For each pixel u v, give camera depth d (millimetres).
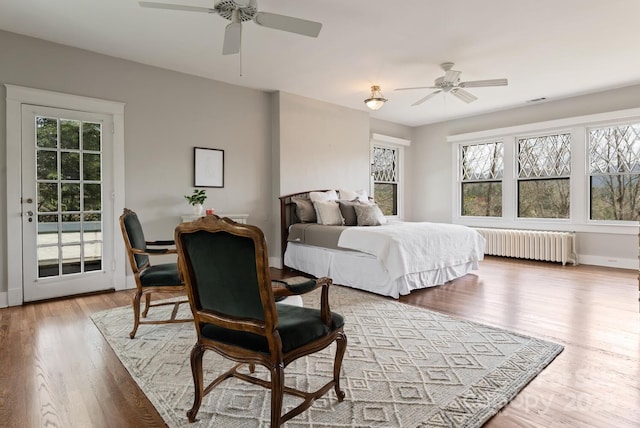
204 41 3469
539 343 2441
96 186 3795
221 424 1587
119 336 2594
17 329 2730
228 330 1532
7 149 3279
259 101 5082
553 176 5684
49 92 3461
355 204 4809
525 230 5906
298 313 1707
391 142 6988
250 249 1335
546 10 2877
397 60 3920
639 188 4922
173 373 2057
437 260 4008
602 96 5098
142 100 4051
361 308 3268
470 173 6699
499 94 5246
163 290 2555
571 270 4926
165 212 4246
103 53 3766
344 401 1759
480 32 3270
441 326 2799
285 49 3637
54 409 1702
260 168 5125
